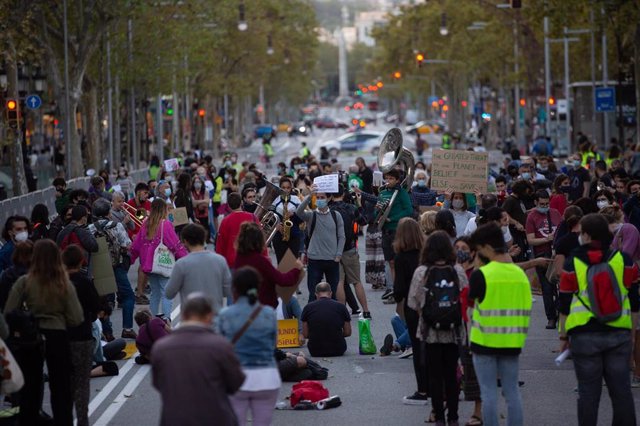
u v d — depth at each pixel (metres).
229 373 18.11
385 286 45.78
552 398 27.56
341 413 26.16
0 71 76.62
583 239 22.73
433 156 39.75
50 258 23.52
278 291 29.70
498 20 150.50
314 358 32.53
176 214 45.81
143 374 31.00
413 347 26.55
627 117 115.06
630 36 94.00
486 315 22.23
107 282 33.44
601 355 22.56
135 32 110.12
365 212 44.91
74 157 87.81
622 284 22.48
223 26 147.25
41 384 23.83
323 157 100.44
